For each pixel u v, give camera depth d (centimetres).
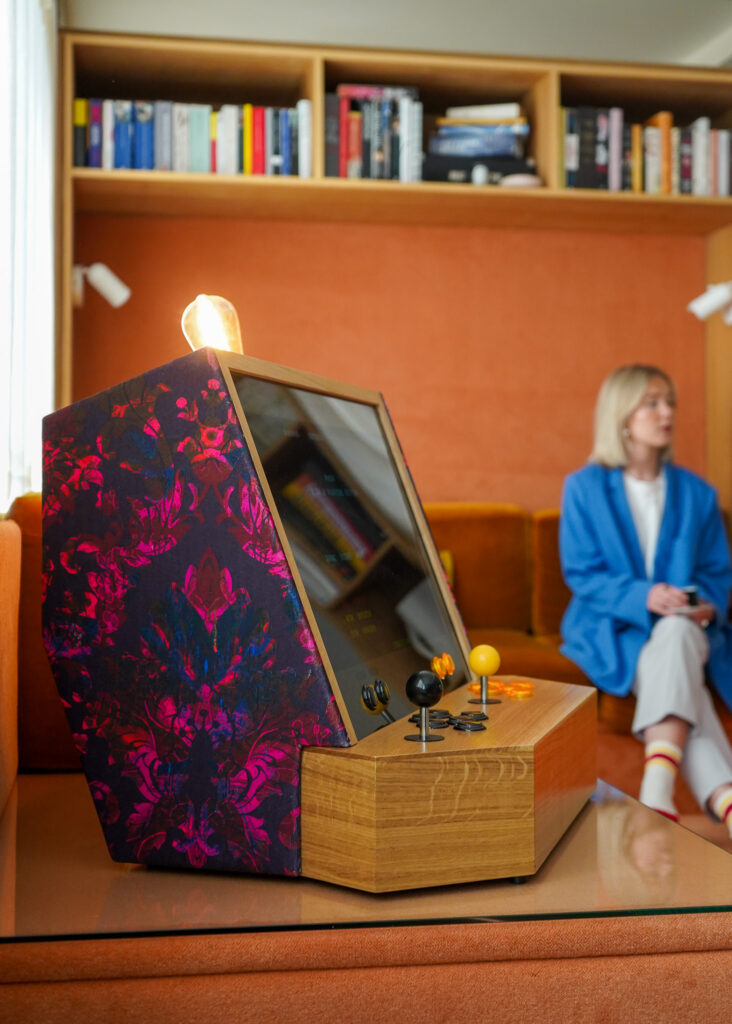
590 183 311
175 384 71
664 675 212
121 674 72
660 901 65
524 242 346
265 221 333
